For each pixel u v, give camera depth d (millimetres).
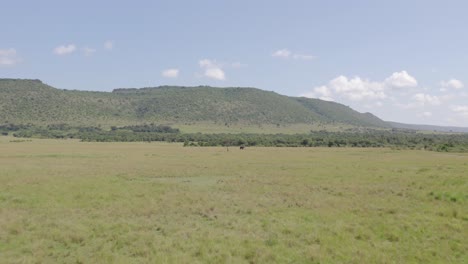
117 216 21578
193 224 19781
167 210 23641
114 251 14953
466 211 22297
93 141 162125
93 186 34188
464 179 38375
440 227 18609
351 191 31781
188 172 49125
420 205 24969
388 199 27547
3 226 18344
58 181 37188
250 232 17969
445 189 31594
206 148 121500
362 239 16797
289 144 153750
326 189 33375
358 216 21656
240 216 22047
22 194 29109
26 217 20766
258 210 23547
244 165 61031
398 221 19969
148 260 13773
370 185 35594
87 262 13562
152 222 20172
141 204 25359
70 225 18875
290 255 14508
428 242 16219
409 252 14859
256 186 35656
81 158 71875
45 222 19562
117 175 44750
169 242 15969
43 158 69938
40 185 34219
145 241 16156
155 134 188375
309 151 109750
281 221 20250
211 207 24422
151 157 78188
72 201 26328
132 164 60625
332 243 15906
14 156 73250
